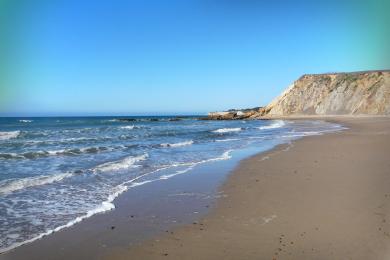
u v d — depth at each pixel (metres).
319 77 87.00
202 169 12.66
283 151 17.11
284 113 86.94
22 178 11.05
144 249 5.44
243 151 17.94
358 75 79.19
